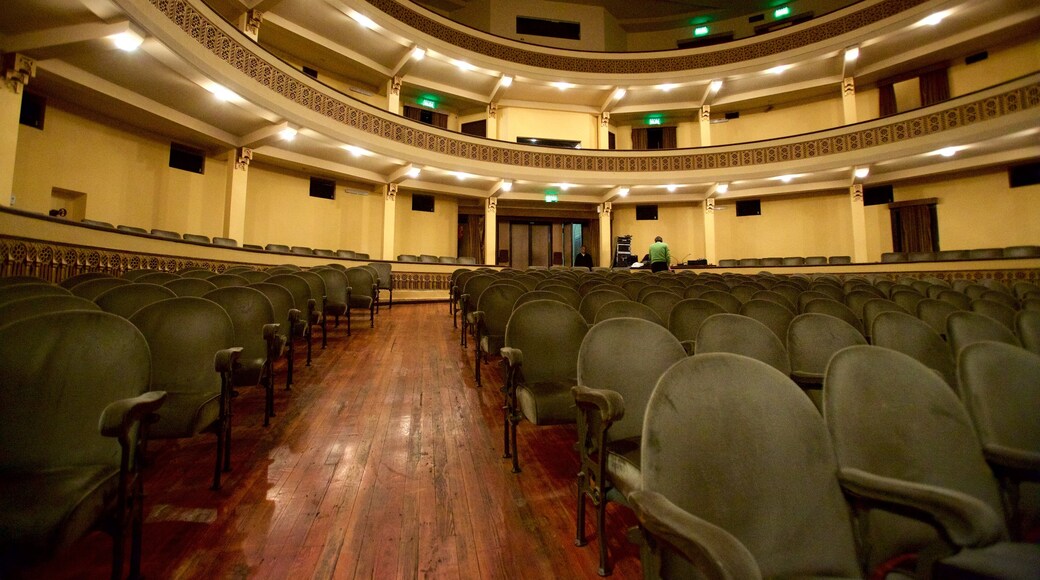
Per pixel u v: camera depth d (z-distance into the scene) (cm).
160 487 212
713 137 1472
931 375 145
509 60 1305
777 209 1374
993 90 938
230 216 916
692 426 118
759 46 1278
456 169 1191
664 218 1491
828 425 134
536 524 195
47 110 710
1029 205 1039
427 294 1192
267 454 250
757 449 118
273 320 318
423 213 1360
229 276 405
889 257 1111
